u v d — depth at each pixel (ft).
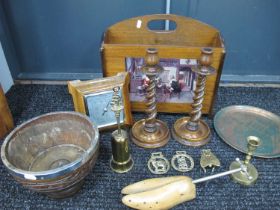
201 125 2.50
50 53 3.15
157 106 2.62
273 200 1.98
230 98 2.96
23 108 2.85
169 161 2.26
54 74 3.31
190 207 1.93
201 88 2.15
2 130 2.46
